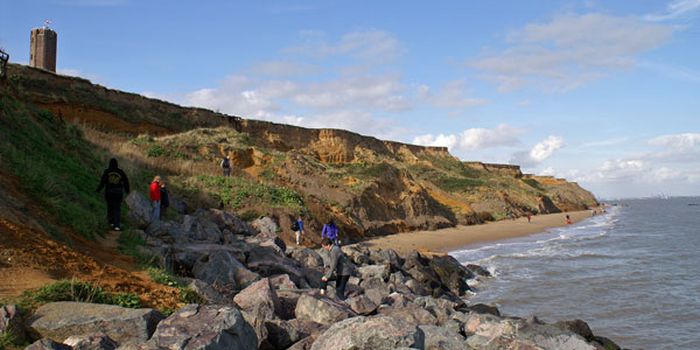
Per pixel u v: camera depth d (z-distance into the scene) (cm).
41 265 772
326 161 6419
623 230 5741
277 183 3691
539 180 15225
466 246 3744
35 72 3366
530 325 839
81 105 3500
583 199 14850
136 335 604
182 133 3938
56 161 1473
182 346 539
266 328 730
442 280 2156
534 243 4041
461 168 10012
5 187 1006
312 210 3195
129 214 1398
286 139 6153
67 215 1088
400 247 3284
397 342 587
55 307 634
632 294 2042
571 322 1269
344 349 590
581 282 2291
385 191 4878
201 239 1573
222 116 5088
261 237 1833
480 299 1983
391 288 1508
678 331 1554
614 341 1463
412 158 9038
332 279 1317
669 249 3634
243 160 3856
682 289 2139
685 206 17650
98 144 2409
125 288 788
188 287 881
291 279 1327
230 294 1030
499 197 7931
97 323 601
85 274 808
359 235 3581
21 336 573
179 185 2502
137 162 2598
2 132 1305
